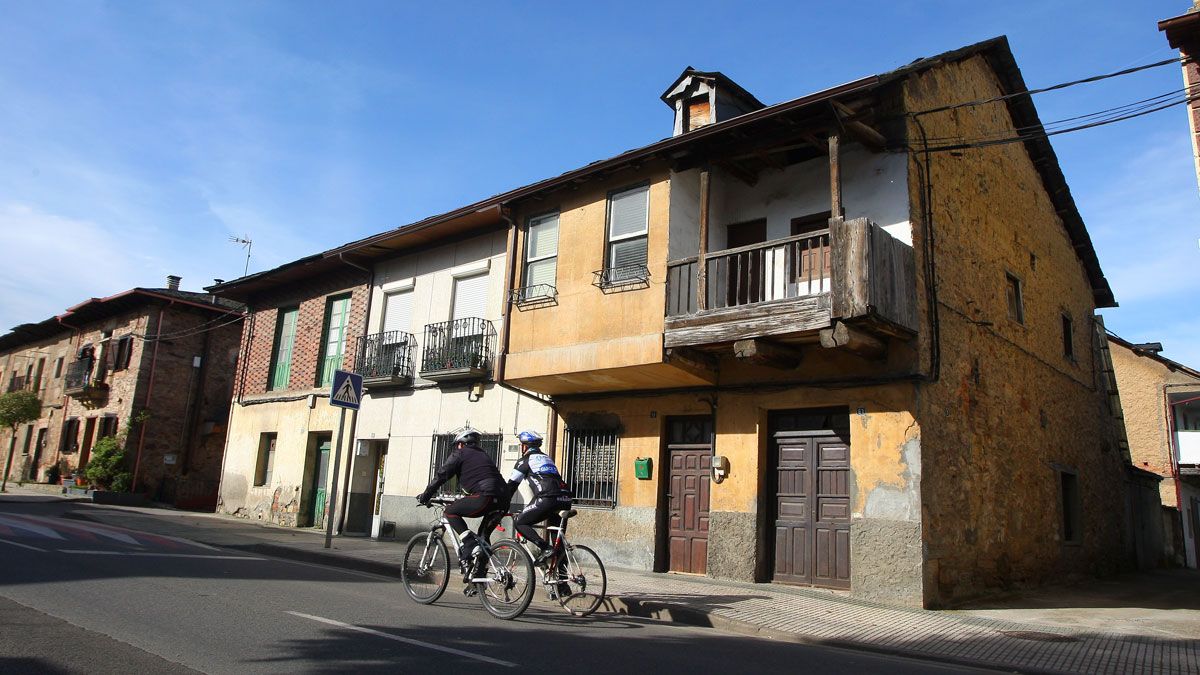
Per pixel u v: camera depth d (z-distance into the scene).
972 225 12.36
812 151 11.90
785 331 9.88
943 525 10.08
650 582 10.49
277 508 19.12
